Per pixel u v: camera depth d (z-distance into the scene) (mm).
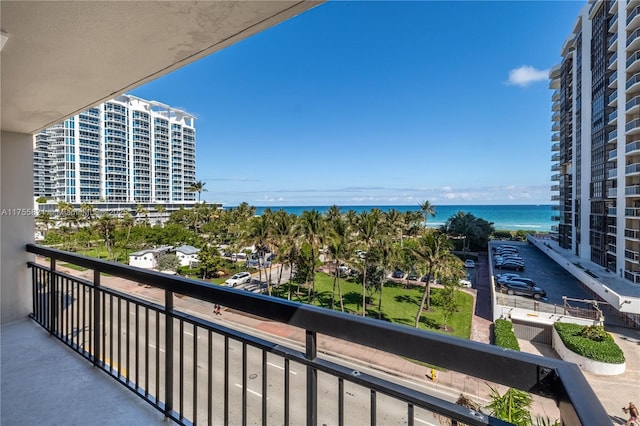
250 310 1165
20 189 3131
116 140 50031
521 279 17641
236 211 42250
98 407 1766
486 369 728
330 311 981
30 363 2264
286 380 1137
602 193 20906
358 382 928
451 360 770
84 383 2006
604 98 20859
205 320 1494
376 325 881
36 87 2053
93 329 2268
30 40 1486
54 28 1393
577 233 26047
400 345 838
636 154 17688
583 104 24172
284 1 1282
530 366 679
